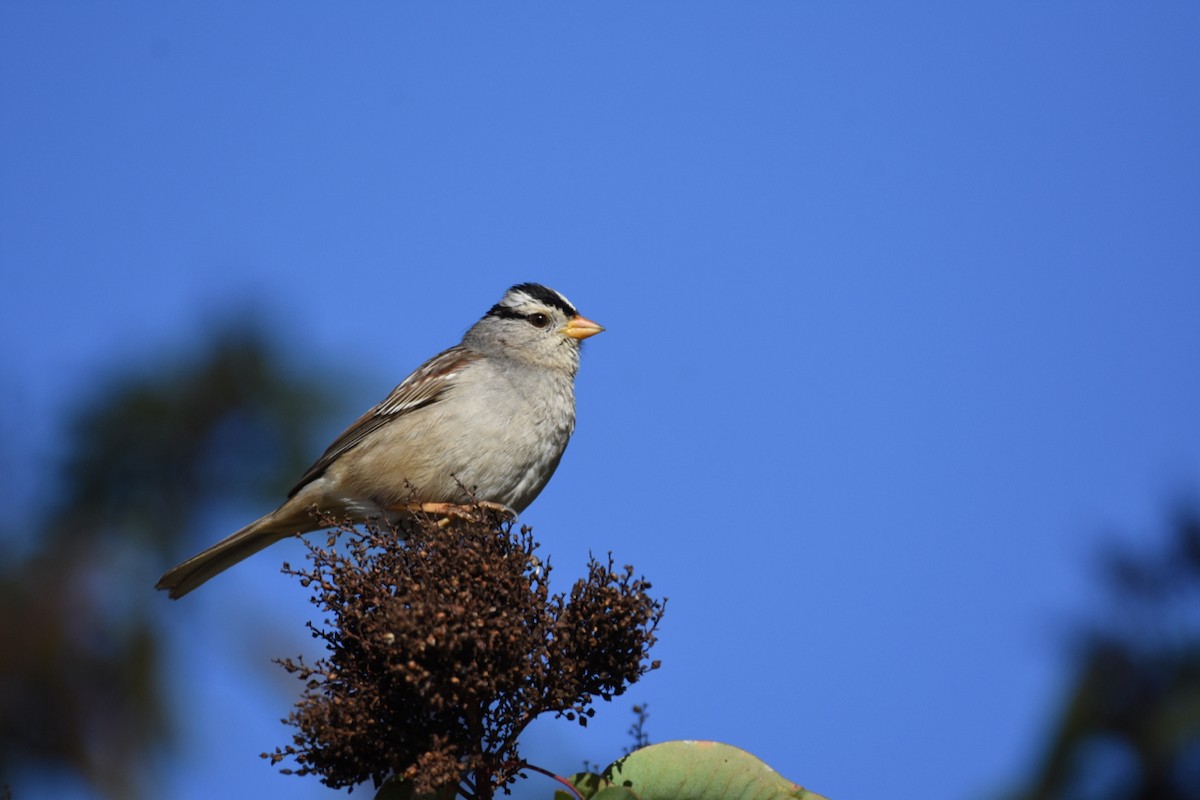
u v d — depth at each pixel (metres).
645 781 7.27
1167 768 8.73
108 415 11.79
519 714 7.47
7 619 10.46
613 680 7.55
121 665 10.62
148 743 10.37
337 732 7.28
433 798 7.37
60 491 11.62
